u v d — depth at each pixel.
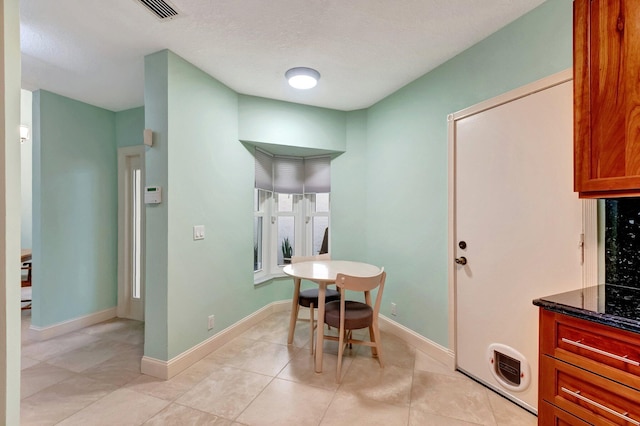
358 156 3.38
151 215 2.18
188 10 1.75
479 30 1.97
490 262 2.00
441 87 2.39
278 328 3.08
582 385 1.15
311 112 3.29
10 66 1.20
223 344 2.68
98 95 3.00
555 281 1.68
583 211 1.57
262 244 3.75
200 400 1.87
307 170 3.90
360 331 3.02
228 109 2.81
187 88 2.33
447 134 2.32
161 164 2.15
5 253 1.19
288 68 2.47
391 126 2.96
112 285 3.47
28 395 1.93
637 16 1.16
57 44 2.09
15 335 1.21
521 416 1.72
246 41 2.08
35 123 2.85
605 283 1.50
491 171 2.00
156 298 2.16
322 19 1.85
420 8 1.75
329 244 3.80
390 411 1.77
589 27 1.29
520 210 1.84
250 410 1.78
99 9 1.72
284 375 2.17
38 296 2.84
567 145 1.62
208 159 2.56
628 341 1.03
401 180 2.82
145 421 1.68
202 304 2.47
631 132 1.18
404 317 2.77
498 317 1.95
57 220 2.96
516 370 1.85
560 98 1.65
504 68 1.93
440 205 2.39
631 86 1.17
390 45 2.13
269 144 3.15
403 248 2.79
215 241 2.64
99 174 3.33
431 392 1.96
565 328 1.21
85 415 1.73
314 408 1.79
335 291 2.80
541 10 1.73
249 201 3.15
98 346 2.68
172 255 2.17
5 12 1.18
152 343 2.17
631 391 1.02
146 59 2.22
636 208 1.42
